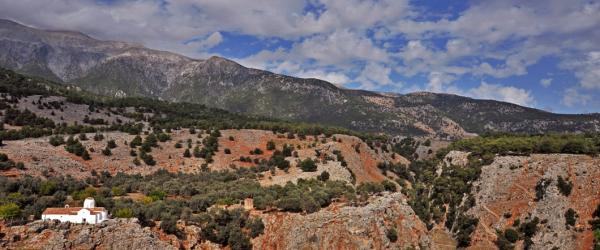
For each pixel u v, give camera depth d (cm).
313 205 9388
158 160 14362
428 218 13850
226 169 14162
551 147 14012
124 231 7012
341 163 14775
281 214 9169
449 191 14638
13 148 12100
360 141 18975
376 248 9169
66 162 12106
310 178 12225
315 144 16725
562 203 11675
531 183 12812
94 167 12650
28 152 11931
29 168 10819
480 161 14888
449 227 13462
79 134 16100
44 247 6297
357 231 9131
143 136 16575
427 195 15425
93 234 6744
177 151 15438
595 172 11938
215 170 14150
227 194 9819
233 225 8419
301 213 9288
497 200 13100
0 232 6262
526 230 11762
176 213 8225
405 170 19325
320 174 12825
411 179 19025
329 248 8762
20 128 16938
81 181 10431
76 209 7081
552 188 12112
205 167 14200
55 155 12362
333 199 10512
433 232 13338
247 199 9556
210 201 9306
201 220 8188
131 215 7419
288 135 17975
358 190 12094
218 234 8156
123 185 10619
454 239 12900
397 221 10406
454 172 15262
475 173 14462
